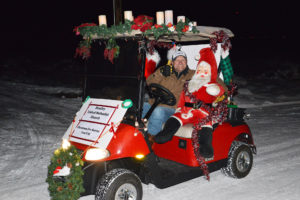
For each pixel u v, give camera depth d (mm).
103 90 3172
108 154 2711
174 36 3395
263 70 19953
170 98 3205
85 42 3285
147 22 2861
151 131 3414
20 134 6004
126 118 2965
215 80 3504
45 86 12461
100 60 3213
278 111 9289
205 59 3492
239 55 25203
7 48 22547
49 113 8008
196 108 3445
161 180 3049
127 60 2965
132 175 2781
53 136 5965
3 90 10578
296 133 6484
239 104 10469
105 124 2873
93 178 2896
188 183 3695
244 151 3822
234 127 3766
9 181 3717
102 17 3234
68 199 2605
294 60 23094
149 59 4000
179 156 3443
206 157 3334
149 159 2904
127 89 2957
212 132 3490
